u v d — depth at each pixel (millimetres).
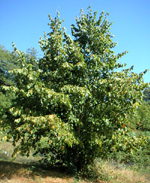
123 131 5930
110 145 5969
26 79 5605
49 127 4730
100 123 6000
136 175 7840
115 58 6598
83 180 6305
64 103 5059
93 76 6426
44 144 7758
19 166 6539
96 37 7059
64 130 5133
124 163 9945
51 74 6227
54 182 5473
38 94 5133
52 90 5496
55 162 6941
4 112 5711
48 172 6430
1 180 4820
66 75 6402
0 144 10195
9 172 5492
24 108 5547
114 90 5551
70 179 6082
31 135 5629
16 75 5664
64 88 5348
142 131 21703
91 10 7395
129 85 5715
